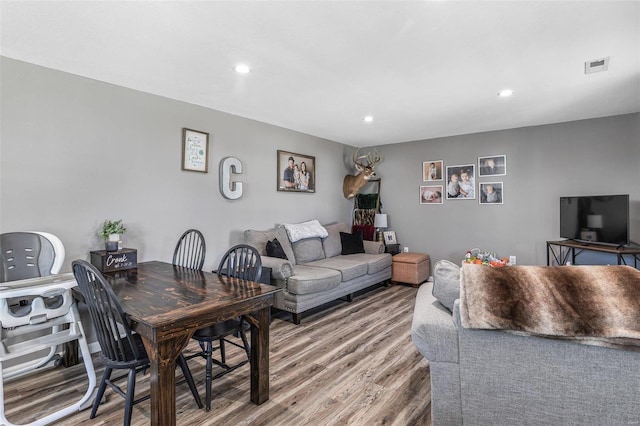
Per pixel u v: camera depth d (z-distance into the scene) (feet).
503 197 15.64
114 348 5.62
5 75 7.97
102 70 8.82
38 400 6.97
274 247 12.79
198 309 5.55
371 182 20.01
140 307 5.65
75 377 7.97
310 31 6.88
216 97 11.07
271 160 14.74
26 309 6.68
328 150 18.15
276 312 12.72
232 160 12.83
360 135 17.07
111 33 6.94
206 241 12.19
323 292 12.26
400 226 18.89
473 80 9.57
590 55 7.97
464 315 5.07
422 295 7.01
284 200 15.44
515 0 5.84
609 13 6.21
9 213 8.04
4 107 7.95
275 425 6.14
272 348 9.46
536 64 8.47
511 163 15.42
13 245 7.55
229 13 6.21
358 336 10.36
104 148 9.61
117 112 9.87
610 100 11.35
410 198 18.49
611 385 4.56
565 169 14.20
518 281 5.20
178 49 7.66
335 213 18.76
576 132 13.94
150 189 10.64
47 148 8.59
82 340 7.09
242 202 13.48
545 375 4.85
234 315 6.06
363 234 18.56
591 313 4.56
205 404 6.74
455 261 17.01
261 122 14.24
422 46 7.52
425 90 10.38
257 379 6.75
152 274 8.44
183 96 10.97
